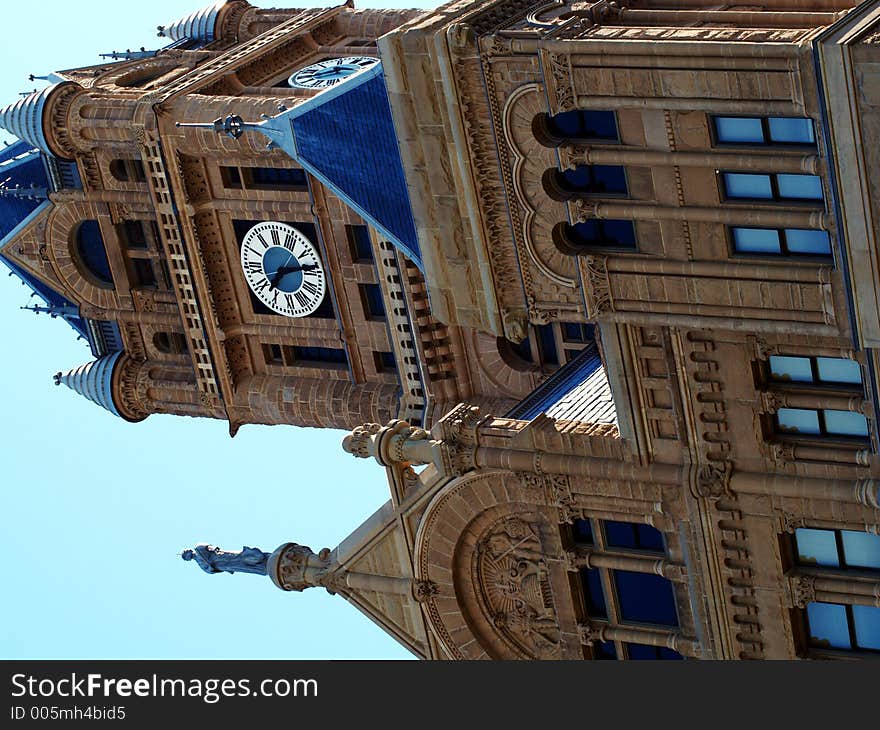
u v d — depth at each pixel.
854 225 49.69
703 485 54.00
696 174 51.62
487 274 55.72
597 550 56.28
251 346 90.19
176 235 87.88
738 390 53.34
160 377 93.12
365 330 86.69
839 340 52.03
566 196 53.62
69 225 92.19
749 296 52.12
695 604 55.41
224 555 60.41
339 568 58.97
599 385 62.59
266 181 86.75
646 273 53.16
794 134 50.47
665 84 50.78
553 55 51.84
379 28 90.94
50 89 89.00
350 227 85.00
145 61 92.50
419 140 55.31
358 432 58.19
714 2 54.47
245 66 87.94
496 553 57.38
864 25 48.66
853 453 52.78
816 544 54.28
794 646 54.94
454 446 56.44
